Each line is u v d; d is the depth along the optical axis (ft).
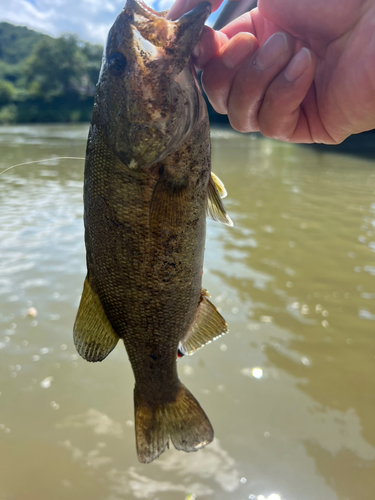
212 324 0.64
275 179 4.00
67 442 0.92
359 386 1.07
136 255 0.54
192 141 0.52
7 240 2.07
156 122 0.49
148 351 0.60
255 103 0.52
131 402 1.05
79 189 3.36
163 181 0.52
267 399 1.04
